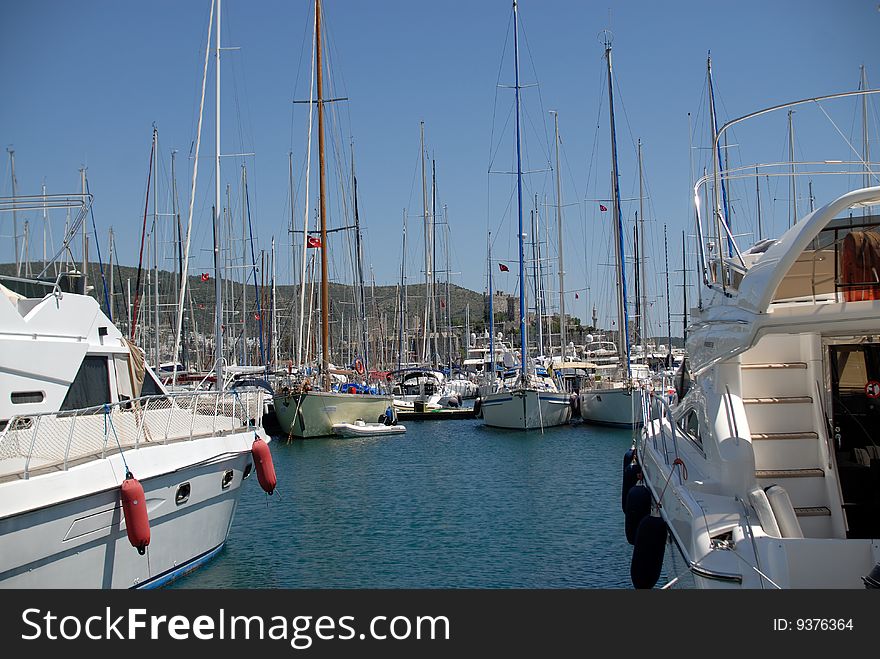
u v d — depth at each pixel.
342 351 51.41
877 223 8.05
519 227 36.72
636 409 35.28
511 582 12.08
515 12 37.00
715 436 7.46
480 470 24.00
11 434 8.39
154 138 37.94
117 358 12.12
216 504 12.48
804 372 8.07
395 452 28.53
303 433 32.38
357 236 43.09
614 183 37.50
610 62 37.19
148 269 40.59
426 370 55.31
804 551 5.74
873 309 6.28
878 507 7.67
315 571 12.65
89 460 9.41
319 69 35.06
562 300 44.12
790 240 6.50
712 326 8.18
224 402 12.95
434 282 55.69
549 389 38.03
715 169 9.00
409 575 12.48
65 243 11.76
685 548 7.05
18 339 9.62
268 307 50.97
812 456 7.72
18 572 8.21
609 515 17.02
